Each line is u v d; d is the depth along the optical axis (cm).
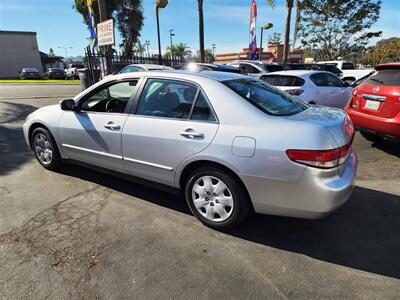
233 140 276
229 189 289
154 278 243
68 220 322
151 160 331
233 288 234
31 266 252
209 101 298
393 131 495
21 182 411
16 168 459
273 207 274
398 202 377
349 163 296
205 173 299
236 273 250
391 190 410
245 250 281
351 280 245
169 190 338
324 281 244
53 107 438
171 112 321
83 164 409
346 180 269
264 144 264
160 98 331
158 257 268
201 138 291
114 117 359
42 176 432
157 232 305
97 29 1220
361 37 2630
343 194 263
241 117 281
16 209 341
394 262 268
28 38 4059
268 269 256
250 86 331
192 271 252
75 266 254
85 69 1201
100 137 370
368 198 387
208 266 258
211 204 305
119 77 369
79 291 228
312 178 252
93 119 378
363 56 3325
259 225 322
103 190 394
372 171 479
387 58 3219
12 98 1188
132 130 339
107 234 299
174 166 315
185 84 318
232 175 286
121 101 371
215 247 284
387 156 553
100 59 1272
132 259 264
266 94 329
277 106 308
